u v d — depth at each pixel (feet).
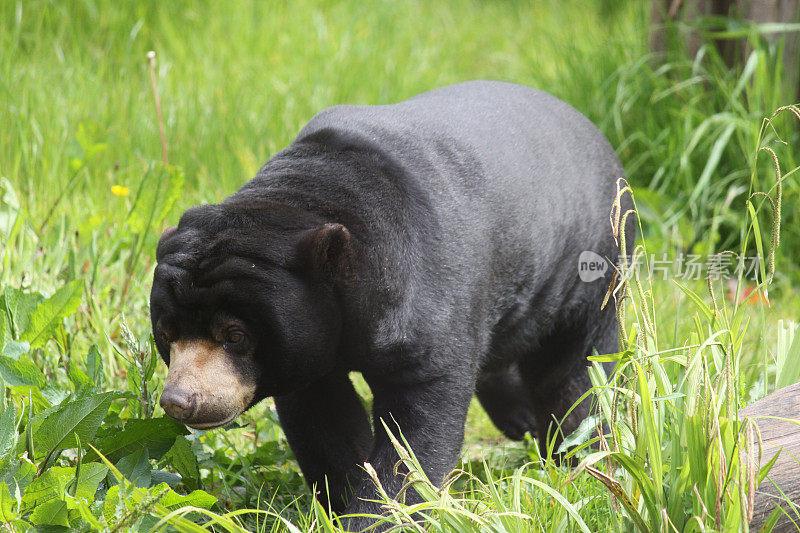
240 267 16.69
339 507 20.85
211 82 45.88
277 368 17.38
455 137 20.47
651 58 41.70
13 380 19.63
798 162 36.32
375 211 18.37
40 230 29.78
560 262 22.40
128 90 43.37
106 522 15.93
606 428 22.63
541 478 18.90
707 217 38.11
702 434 15.24
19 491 16.08
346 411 20.94
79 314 26.63
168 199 28.07
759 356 25.86
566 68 50.11
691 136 38.22
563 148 22.79
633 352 16.70
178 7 50.93
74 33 48.19
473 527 15.80
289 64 49.90
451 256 18.99
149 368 20.13
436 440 18.78
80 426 17.81
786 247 36.47
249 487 21.11
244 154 39.09
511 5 71.61
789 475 16.01
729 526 14.58
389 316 18.11
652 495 15.55
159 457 19.15
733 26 38.68
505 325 21.71
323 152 19.43
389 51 56.29
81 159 35.04
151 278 29.50
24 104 39.27
